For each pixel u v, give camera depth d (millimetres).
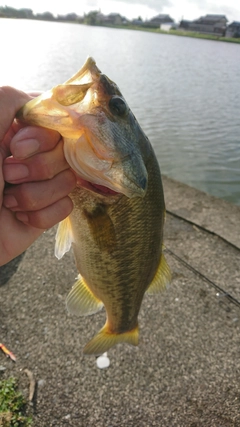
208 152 1457
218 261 552
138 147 218
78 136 189
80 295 309
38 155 193
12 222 240
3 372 373
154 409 350
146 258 276
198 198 743
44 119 185
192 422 340
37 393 356
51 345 407
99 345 324
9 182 202
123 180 202
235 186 1125
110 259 263
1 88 201
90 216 245
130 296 295
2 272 513
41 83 2648
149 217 259
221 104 2531
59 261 543
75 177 213
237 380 379
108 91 200
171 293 487
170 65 5125
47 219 212
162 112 2154
